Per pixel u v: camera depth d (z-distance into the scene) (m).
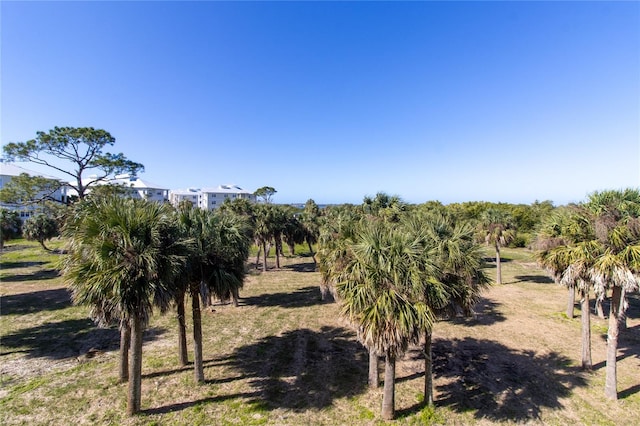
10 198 23.12
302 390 8.96
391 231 7.59
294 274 26.88
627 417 7.88
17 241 45.06
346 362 10.77
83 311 15.70
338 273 9.44
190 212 9.73
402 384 9.41
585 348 10.32
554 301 18.59
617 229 8.05
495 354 11.49
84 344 11.91
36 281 21.97
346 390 8.99
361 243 7.59
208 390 8.87
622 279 7.84
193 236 8.59
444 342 12.59
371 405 8.27
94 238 6.96
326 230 13.70
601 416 7.91
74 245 7.96
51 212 32.84
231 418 7.66
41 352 11.20
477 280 7.90
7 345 11.79
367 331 6.85
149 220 7.27
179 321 10.26
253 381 9.41
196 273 8.81
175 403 8.22
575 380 9.63
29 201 24.70
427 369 8.02
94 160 25.61
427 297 6.92
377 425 7.45
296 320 15.12
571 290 15.45
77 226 7.96
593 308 17.22
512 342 12.59
